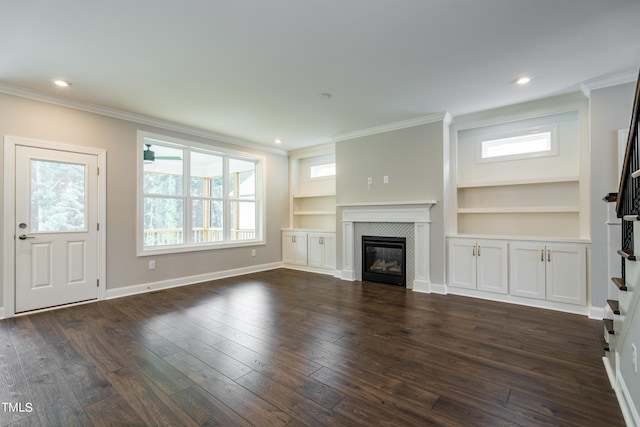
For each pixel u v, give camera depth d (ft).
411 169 15.20
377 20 7.32
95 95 11.84
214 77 10.31
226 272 18.28
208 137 17.21
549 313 11.46
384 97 12.17
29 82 10.66
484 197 14.73
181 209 16.57
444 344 8.77
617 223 10.19
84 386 6.66
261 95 11.87
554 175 13.01
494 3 6.71
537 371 7.27
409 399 6.19
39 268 11.68
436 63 9.44
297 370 7.34
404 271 15.49
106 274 13.39
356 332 9.70
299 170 22.50
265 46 8.44
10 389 6.56
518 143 13.96
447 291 14.42
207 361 7.79
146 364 7.63
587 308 11.21
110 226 13.52
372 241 16.62
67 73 9.97
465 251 13.93
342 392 6.44
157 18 7.16
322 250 19.35
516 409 5.86
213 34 7.84
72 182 12.48
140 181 14.47
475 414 5.72
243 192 20.22
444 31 7.78
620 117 10.32
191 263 16.61
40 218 11.72
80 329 9.91
